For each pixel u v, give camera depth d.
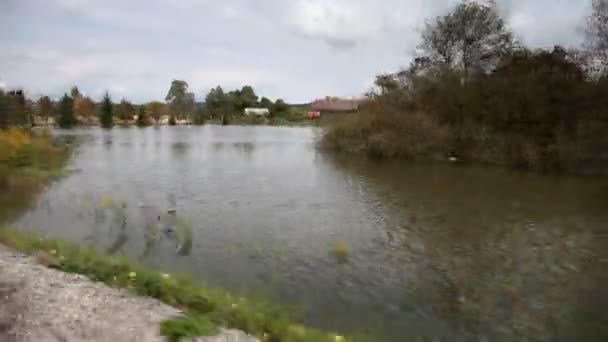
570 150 27.84
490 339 8.21
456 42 40.25
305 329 7.66
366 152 38.56
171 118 113.69
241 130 89.56
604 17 29.66
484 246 13.40
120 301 7.07
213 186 23.28
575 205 18.75
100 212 16.89
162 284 8.02
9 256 8.99
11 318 5.97
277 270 11.41
